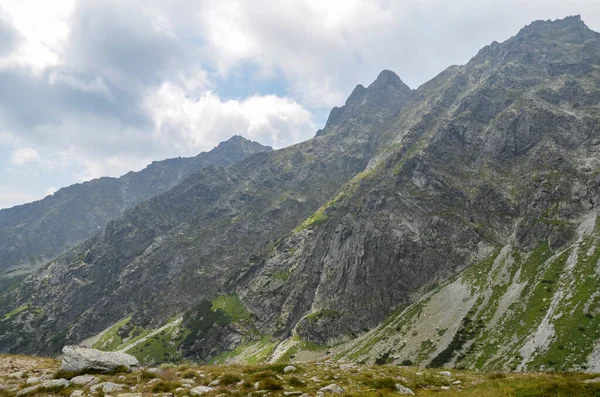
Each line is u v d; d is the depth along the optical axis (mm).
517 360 103000
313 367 45031
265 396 24859
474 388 30641
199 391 24750
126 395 22938
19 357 35500
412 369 45719
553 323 109750
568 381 24484
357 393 26672
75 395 22531
